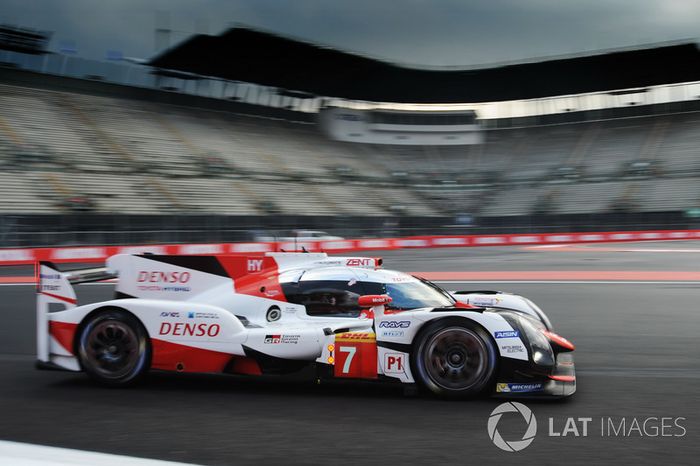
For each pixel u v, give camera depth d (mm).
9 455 3223
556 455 3465
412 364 4582
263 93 49656
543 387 4535
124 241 25250
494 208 40531
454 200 41750
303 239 26312
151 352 4965
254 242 28031
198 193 33406
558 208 39125
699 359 6164
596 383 5160
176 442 3699
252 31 43344
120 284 5691
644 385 5098
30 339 7480
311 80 50062
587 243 32094
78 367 5051
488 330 4500
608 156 43344
